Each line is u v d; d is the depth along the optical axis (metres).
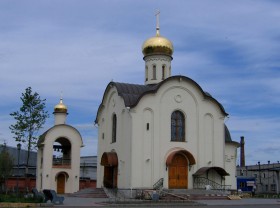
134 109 44.09
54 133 63.84
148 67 51.62
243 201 37.81
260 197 48.34
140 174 43.28
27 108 54.84
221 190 43.59
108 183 48.28
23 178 71.00
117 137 47.03
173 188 44.16
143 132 44.19
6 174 63.53
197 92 47.41
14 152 85.12
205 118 47.44
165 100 45.84
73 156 64.44
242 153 90.12
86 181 73.75
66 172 63.66
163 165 44.41
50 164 62.75
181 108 46.44
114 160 46.50
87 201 35.97
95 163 87.94
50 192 32.41
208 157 46.62
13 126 54.53
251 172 96.81
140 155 43.62
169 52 51.69
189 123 46.56
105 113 51.16
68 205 30.77
